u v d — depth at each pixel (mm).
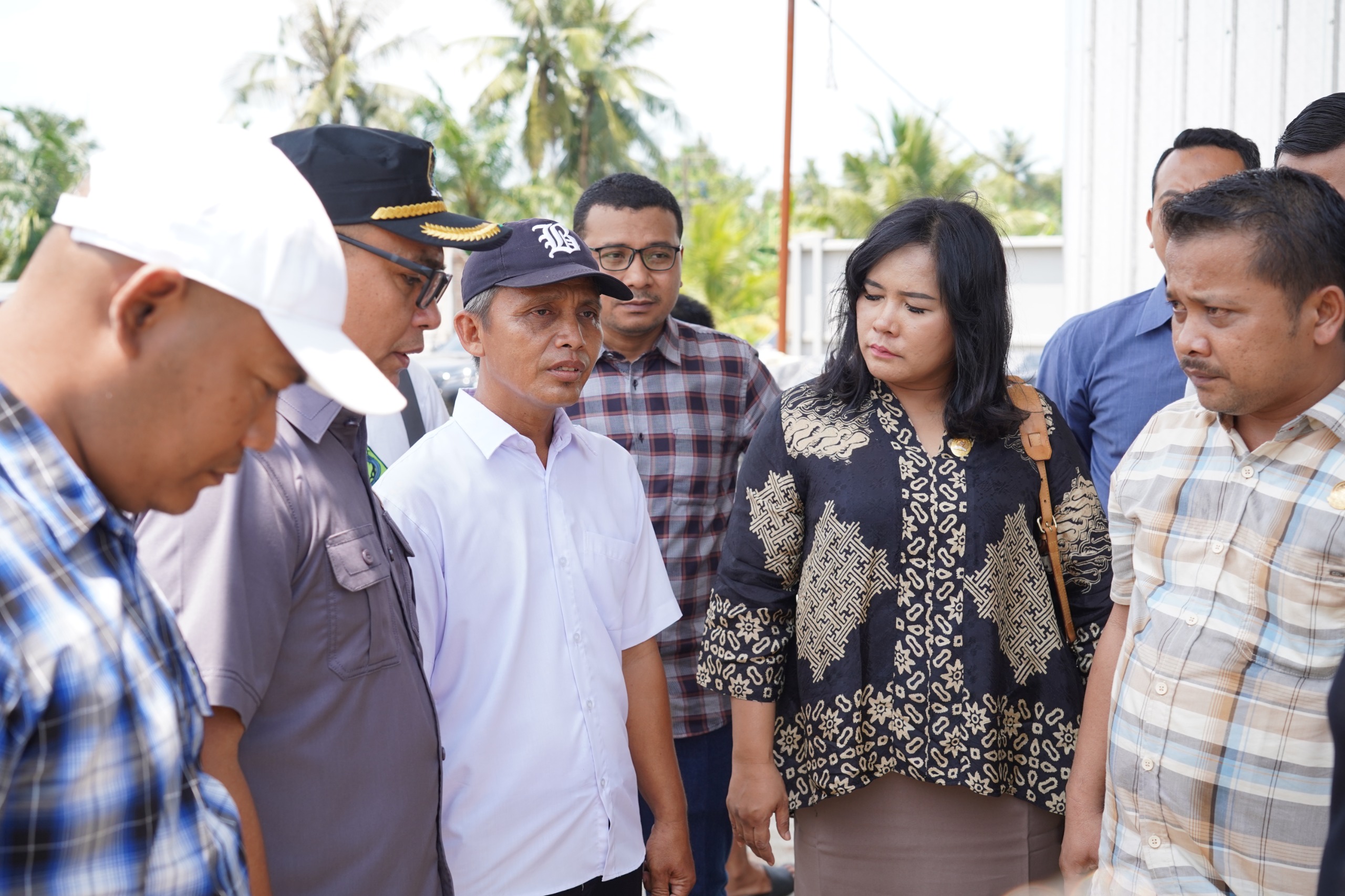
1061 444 2193
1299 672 1632
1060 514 2178
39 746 870
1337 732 1202
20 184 36000
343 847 1477
